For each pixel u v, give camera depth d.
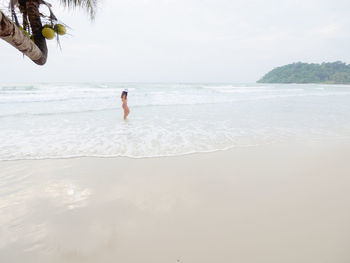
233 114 9.80
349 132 6.57
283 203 2.68
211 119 8.55
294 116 9.31
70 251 1.91
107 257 1.84
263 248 1.93
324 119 8.67
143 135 6.06
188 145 5.17
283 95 22.30
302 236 2.08
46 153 4.53
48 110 10.11
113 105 12.33
